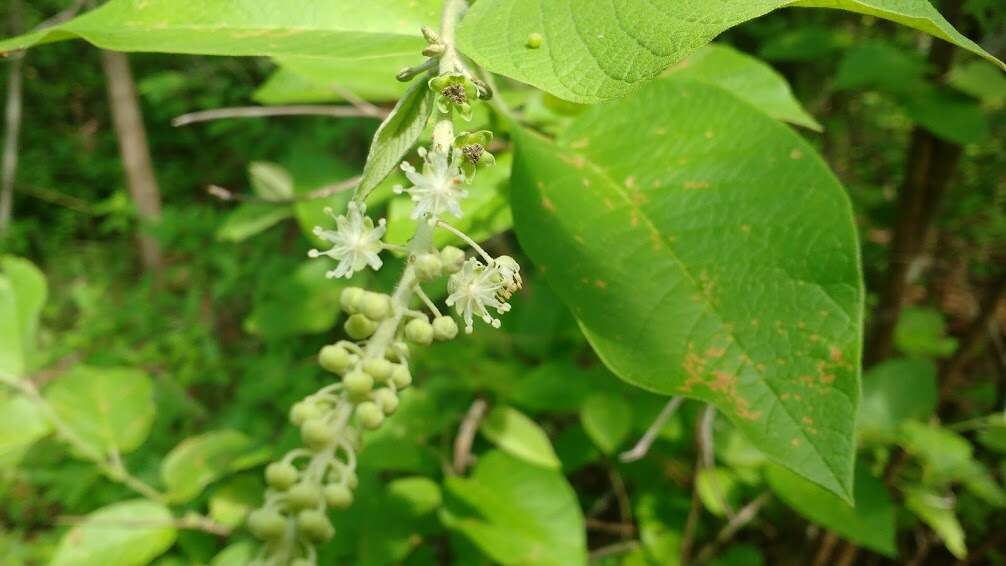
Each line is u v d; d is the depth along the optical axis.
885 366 0.16
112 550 0.15
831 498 0.15
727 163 0.08
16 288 0.16
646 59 0.05
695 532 0.20
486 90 0.06
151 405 0.16
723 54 0.12
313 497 0.06
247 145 0.55
